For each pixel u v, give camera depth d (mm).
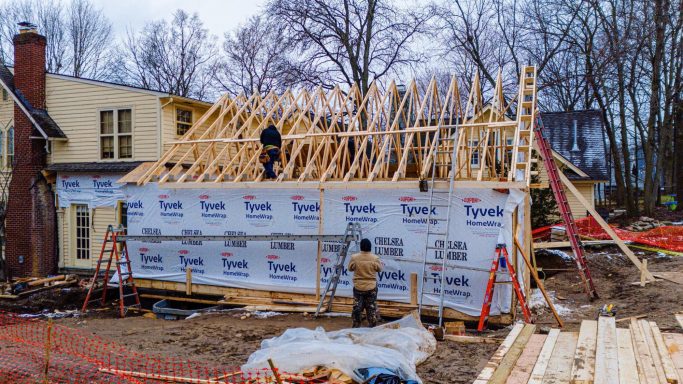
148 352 8570
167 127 18250
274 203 12484
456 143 10930
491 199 10289
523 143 13148
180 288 13617
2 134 20391
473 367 7191
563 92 41281
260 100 17062
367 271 9680
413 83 14422
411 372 6570
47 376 6566
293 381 6273
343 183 11641
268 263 12562
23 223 19375
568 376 6188
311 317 11281
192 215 13508
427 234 10570
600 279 14109
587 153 26172
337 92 16344
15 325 11883
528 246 11562
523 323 8828
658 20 25625
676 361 6574
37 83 19547
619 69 28828
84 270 18922
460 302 10516
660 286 12039
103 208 18594
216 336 9711
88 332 10711
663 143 29469
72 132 19297
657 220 26688
